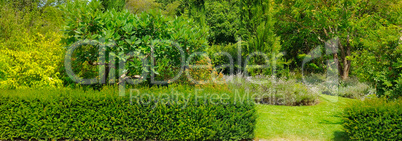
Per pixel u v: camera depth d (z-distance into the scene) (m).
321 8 12.52
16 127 4.98
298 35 14.61
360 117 4.59
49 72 6.16
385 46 6.05
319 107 8.09
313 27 13.46
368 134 4.47
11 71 6.06
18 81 6.11
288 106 8.30
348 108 4.86
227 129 4.98
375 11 13.17
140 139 5.04
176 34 5.50
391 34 6.13
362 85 10.02
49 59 6.27
